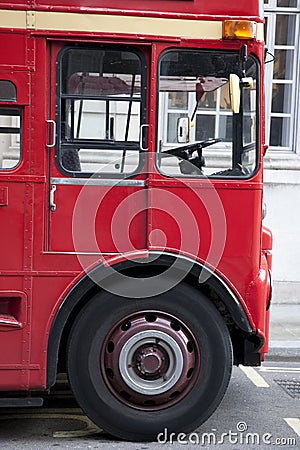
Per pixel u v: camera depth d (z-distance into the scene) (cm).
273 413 686
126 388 588
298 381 823
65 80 574
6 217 567
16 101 566
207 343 594
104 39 572
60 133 574
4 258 567
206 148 604
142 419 591
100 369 587
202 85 594
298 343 980
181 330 594
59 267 573
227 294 587
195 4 584
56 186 572
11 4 565
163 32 579
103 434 616
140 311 589
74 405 706
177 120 600
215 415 675
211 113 602
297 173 1241
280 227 1239
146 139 583
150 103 580
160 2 580
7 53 565
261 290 591
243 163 597
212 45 584
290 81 1286
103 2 574
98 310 584
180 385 594
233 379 827
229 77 571
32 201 569
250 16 589
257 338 605
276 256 1236
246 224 590
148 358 590
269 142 1286
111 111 580
